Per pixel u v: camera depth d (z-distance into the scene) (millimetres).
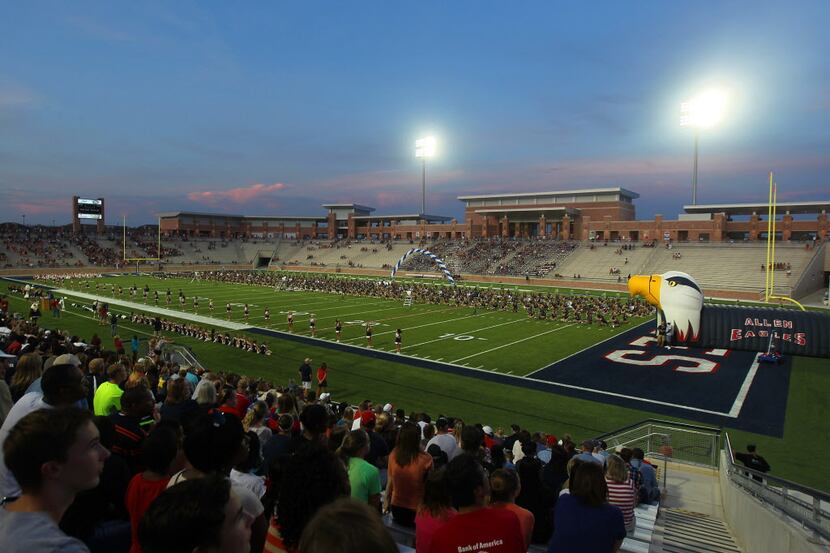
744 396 23406
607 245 79750
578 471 4305
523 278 75812
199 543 2076
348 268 93938
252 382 16578
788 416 20891
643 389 24328
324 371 23047
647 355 31016
